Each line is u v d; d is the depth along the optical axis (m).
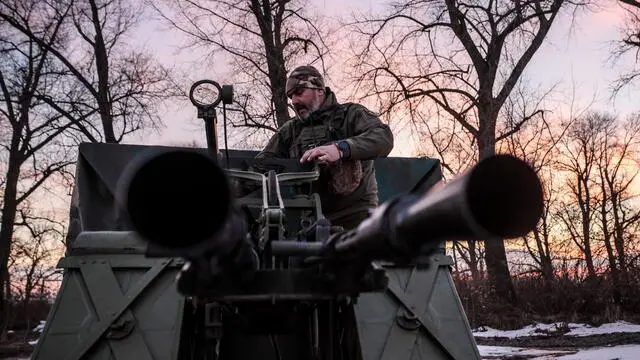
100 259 3.71
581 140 29.03
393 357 3.67
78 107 25.86
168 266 3.71
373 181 4.07
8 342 19.58
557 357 9.38
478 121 24.56
